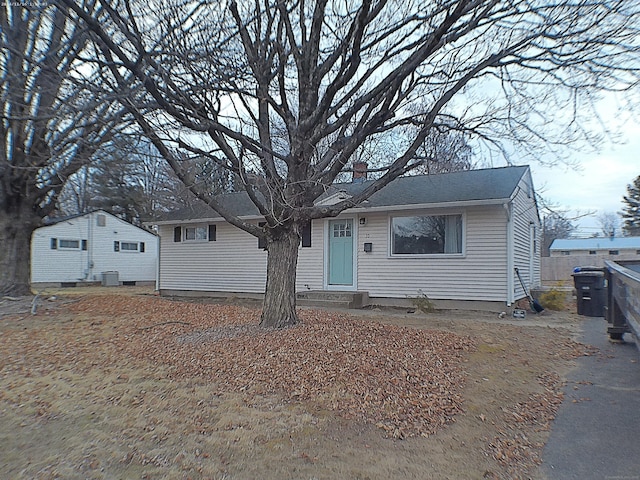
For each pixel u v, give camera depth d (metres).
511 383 5.27
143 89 6.61
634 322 5.26
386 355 5.84
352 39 6.30
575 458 3.50
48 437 3.99
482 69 7.11
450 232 11.87
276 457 3.49
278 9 6.84
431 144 8.61
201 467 3.36
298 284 14.02
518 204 12.38
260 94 7.23
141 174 8.77
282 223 7.08
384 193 13.25
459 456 3.52
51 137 11.15
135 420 4.27
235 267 15.31
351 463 3.39
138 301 12.72
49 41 7.05
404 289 12.35
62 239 23.97
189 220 15.83
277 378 5.18
